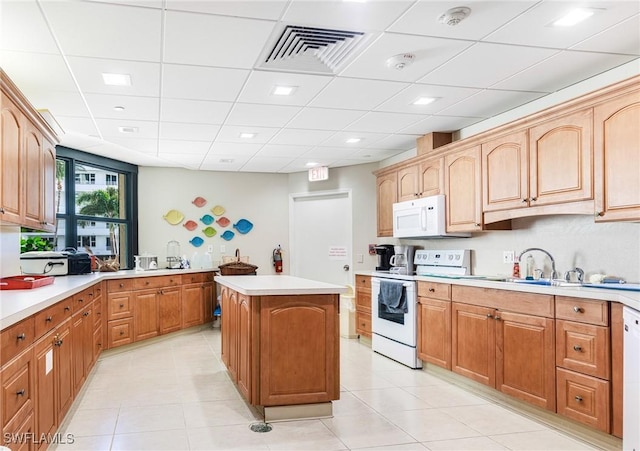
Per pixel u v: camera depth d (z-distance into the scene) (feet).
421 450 8.54
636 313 7.04
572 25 8.15
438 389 12.23
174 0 7.12
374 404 11.05
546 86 11.33
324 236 22.91
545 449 8.57
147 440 8.94
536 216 12.44
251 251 23.45
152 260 19.98
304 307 10.14
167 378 13.25
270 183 23.85
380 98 12.11
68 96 11.59
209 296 21.26
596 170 9.49
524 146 11.48
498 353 10.91
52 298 7.98
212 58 9.41
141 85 10.87
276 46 8.94
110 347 15.85
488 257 14.29
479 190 13.12
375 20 7.93
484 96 12.03
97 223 19.58
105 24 7.87
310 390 10.14
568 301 9.10
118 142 16.75
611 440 8.39
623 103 8.92
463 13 7.64
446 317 12.87
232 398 11.48
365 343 18.26
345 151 18.84
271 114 13.44
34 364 7.13
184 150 18.29
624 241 10.07
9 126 8.86
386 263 18.76
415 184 16.46
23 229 16.31
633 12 7.68
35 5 7.20
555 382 9.37
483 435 9.21
